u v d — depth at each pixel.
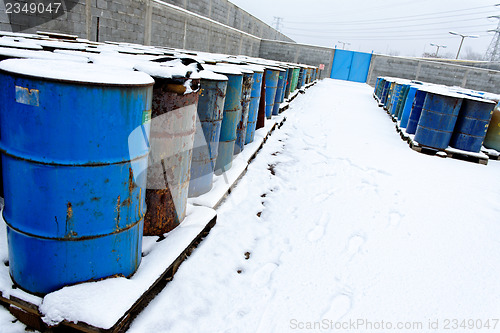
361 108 12.97
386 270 2.84
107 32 9.65
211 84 3.11
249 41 26.31
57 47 3.37
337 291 2.55
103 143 1.66
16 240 1.80
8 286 1.89
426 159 6.33
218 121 3.34
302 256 2.98
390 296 2.53
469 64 46.38
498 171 6.11
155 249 2.37
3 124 1.67
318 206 4.01
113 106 1.64
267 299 2.41
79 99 1.55
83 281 1.86
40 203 1.67
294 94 12.46
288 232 3.38
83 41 5.57
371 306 2.42
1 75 1.60
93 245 1.81
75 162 1.62
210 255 2.80
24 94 1.53
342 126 8.83
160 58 2.71
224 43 21.00
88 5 8.70
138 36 11.23
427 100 6.63
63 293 1.76
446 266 2.95
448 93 6.54
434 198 4.41
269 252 3.00
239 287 2.50
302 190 4.49
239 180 4.55
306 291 2.53
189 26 15.17
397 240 3.32
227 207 3.73
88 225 1.76
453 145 6.81
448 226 3.67
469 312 2.40
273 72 7.22
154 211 2.51
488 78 25.12
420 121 6.82
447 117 6.43
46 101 1.52
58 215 1.69
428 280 2.74
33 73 1.49
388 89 13.30
